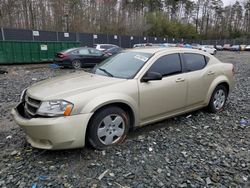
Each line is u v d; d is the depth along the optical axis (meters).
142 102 3.91
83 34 28.41
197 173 3.10
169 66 4.38
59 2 42.09
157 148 3.73
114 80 3.84
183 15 81.75
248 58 25.98
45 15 42.12
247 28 85.81
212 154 3.59
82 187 2.80
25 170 3.13
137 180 2.94
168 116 4.44
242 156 3.54
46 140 3.20
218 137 4.19
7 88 8.41
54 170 3.13
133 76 3.95
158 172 3.10
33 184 2.85
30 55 17.84
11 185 2.84
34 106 3.35
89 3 46.31
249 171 3.16
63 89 3.49
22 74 12.20
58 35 25.92
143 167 3.21
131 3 63.38
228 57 27.98
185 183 2.90
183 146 3.82
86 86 3.59
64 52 14.68
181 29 66.94
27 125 3.21
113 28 46.28
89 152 3.55
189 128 4.56
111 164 3.27
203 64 5.07
